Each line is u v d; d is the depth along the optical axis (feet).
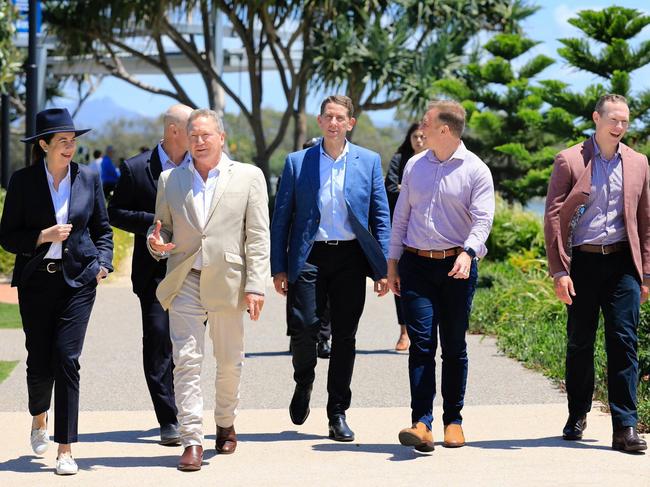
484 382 35.86
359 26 116.98
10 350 42.60
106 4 119.14
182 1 119.85
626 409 26.23
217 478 23.85
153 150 28.66
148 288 27.81
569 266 26.55
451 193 26.21
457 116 26.20
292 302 27.86
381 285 27.81
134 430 29.25
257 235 25.49
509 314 47.29
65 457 24.39
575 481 23.34
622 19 77.92
